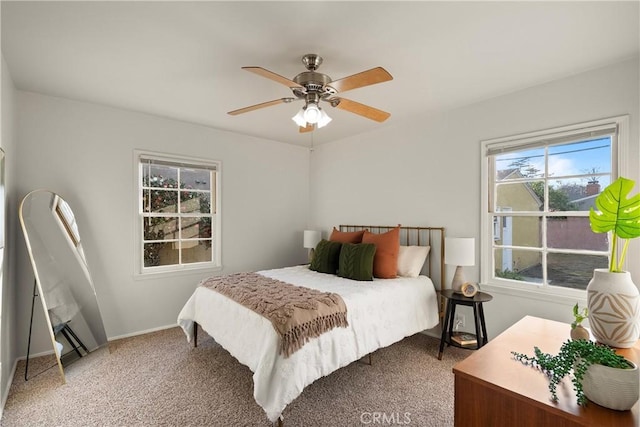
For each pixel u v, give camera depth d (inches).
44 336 111.0
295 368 72.4
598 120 91.3
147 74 95.7
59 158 115.0
